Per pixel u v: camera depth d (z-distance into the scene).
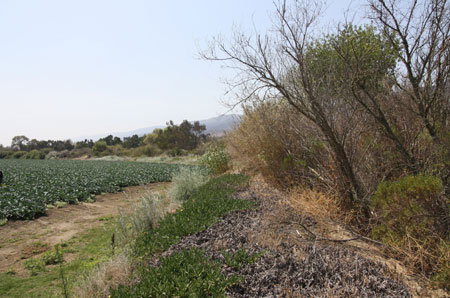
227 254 3.90
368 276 3.26
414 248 3.68
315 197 6.10
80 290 3.87
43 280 4.78
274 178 8.17
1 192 12.70
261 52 4.96
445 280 3.03
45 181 17.00
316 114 4.95
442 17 4.06
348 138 5.25
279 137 7.97
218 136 14.57
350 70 4.75
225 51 5.16
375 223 4.49
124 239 5.90
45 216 9.55
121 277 3.89
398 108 5.05
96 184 15.64
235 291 3.20
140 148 57.22
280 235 4.61
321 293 3.01
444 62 4.14
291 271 3.51
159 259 4.13
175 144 57.31
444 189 3.84
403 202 3.76
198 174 12.04
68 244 6.76
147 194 7.74
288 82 5.35
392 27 4.38
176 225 5.37
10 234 7.70
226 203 6.72
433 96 4.29
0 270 5.34
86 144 81.56
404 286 3.09
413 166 4.58
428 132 4.54
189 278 3.34
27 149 81.94
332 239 4.41
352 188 5.11
